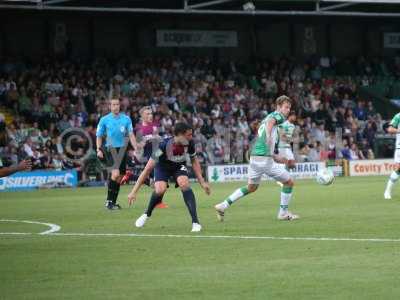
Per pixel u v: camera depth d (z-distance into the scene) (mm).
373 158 93750
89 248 28266
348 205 45312
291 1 89500
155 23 105000
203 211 42562
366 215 38844
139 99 89562
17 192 68250
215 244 28625
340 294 19734
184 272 23062
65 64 93250
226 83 98812
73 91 87375
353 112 100750
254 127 89000
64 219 39906
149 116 48344
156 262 24906
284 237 30281
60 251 27641
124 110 86188
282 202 37031
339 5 92062
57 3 87875
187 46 107000
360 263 24031
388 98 109125
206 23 107938
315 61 111812
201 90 94812
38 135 76750
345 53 116812
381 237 29953
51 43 99312
